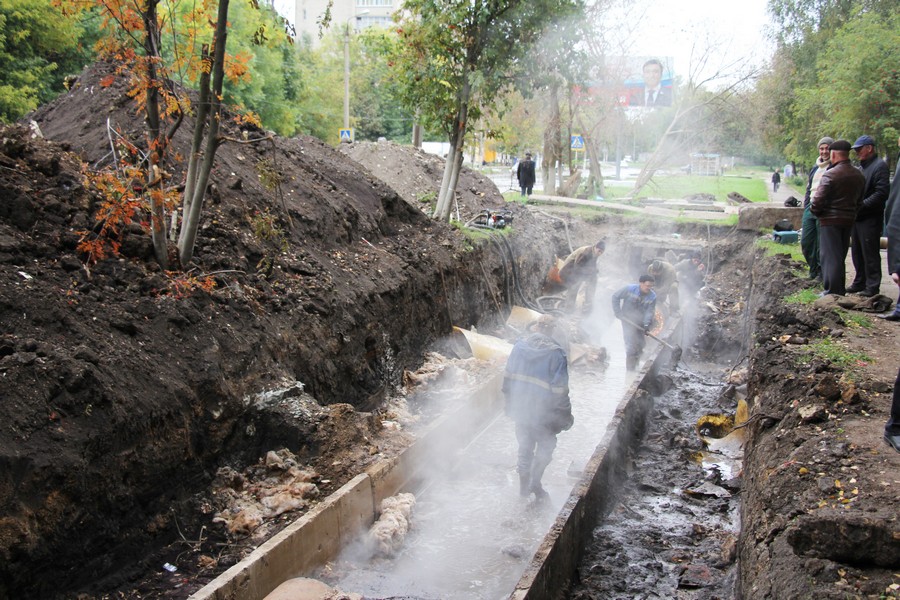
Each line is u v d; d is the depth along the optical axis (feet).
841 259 29.99
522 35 41.68
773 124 95.55
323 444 21.17
